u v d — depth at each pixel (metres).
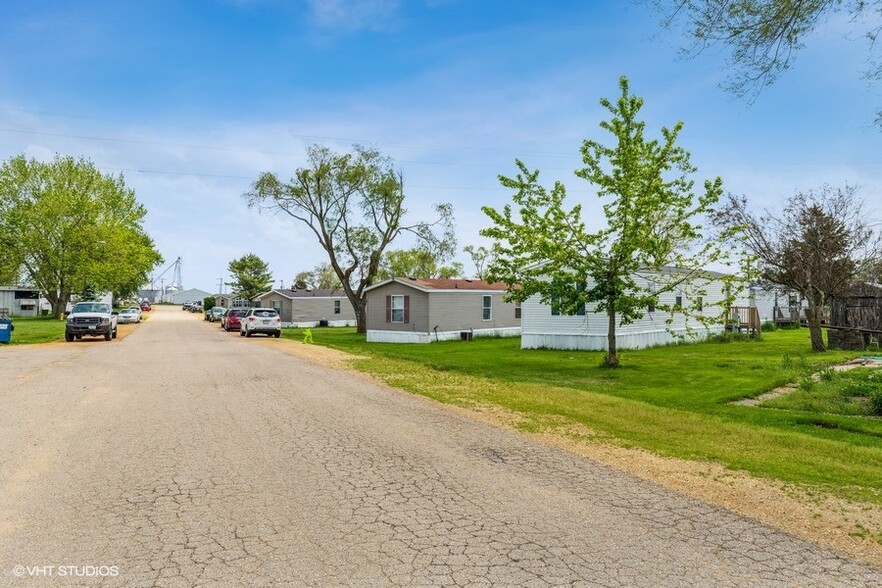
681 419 8.79
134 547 4.06
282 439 7.25
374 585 3.56
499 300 35.16
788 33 8.20
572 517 4.75
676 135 14.48
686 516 4.81
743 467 6.27
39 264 48.25
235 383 12.19
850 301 20.56
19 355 18.89
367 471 5.95
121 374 13.62
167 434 7.43
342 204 37.31
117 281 50.84
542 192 15.13
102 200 52.19
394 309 31.92
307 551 4.03
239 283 84.12
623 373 14.98
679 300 26.08
